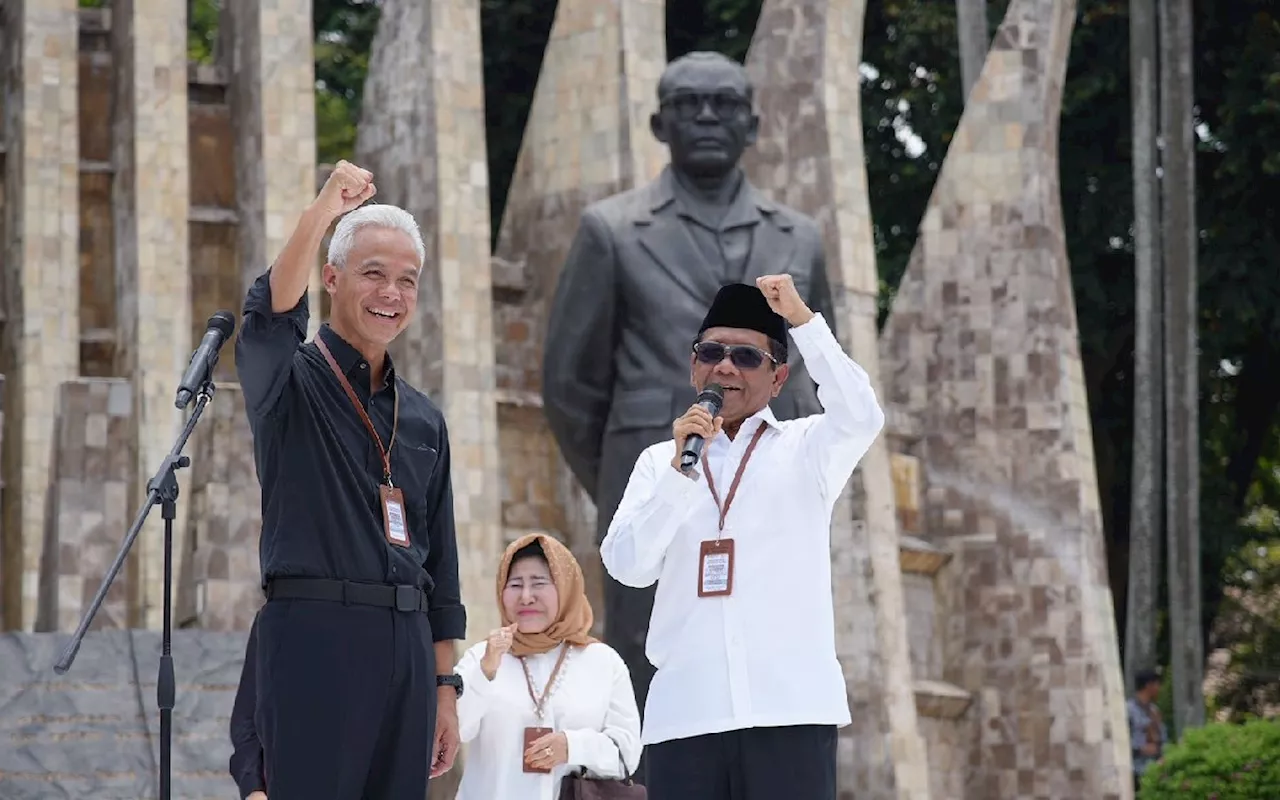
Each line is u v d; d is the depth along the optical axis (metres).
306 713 11.27
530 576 15.62
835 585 28.31
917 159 41.75
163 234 25.97
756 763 12.02
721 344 12.45
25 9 26.34
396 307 11.67
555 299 24.53
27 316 25.77
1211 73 40.91
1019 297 31.36
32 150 26.11
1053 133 31.95
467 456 26.17
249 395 11.14
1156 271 36.22
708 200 24.69
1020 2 31.95
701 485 12.35
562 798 15.44
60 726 19.88
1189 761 27.77
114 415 22.44
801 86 29.78
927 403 31.72
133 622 22.92
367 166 27.97
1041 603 30.72
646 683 23.00
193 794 19.94
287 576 11.36
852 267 29.34
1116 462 42.22
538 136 29.25
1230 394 42.41
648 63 28.53
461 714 15.32
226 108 27.94
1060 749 30.30
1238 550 41.44
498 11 40.47
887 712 27.89
